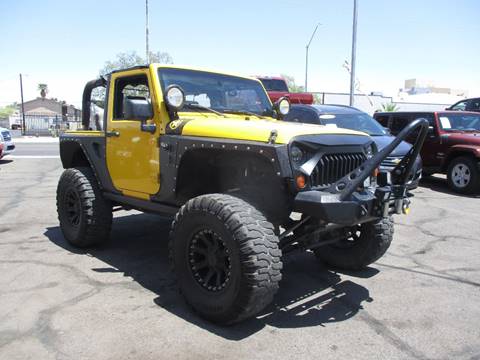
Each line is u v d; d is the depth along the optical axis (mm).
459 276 4457
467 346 3090
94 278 4238
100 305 3639
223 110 4566
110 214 4992
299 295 3955
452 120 10398
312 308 3682
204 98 4465
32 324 3295
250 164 3680
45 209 7406
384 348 3045
